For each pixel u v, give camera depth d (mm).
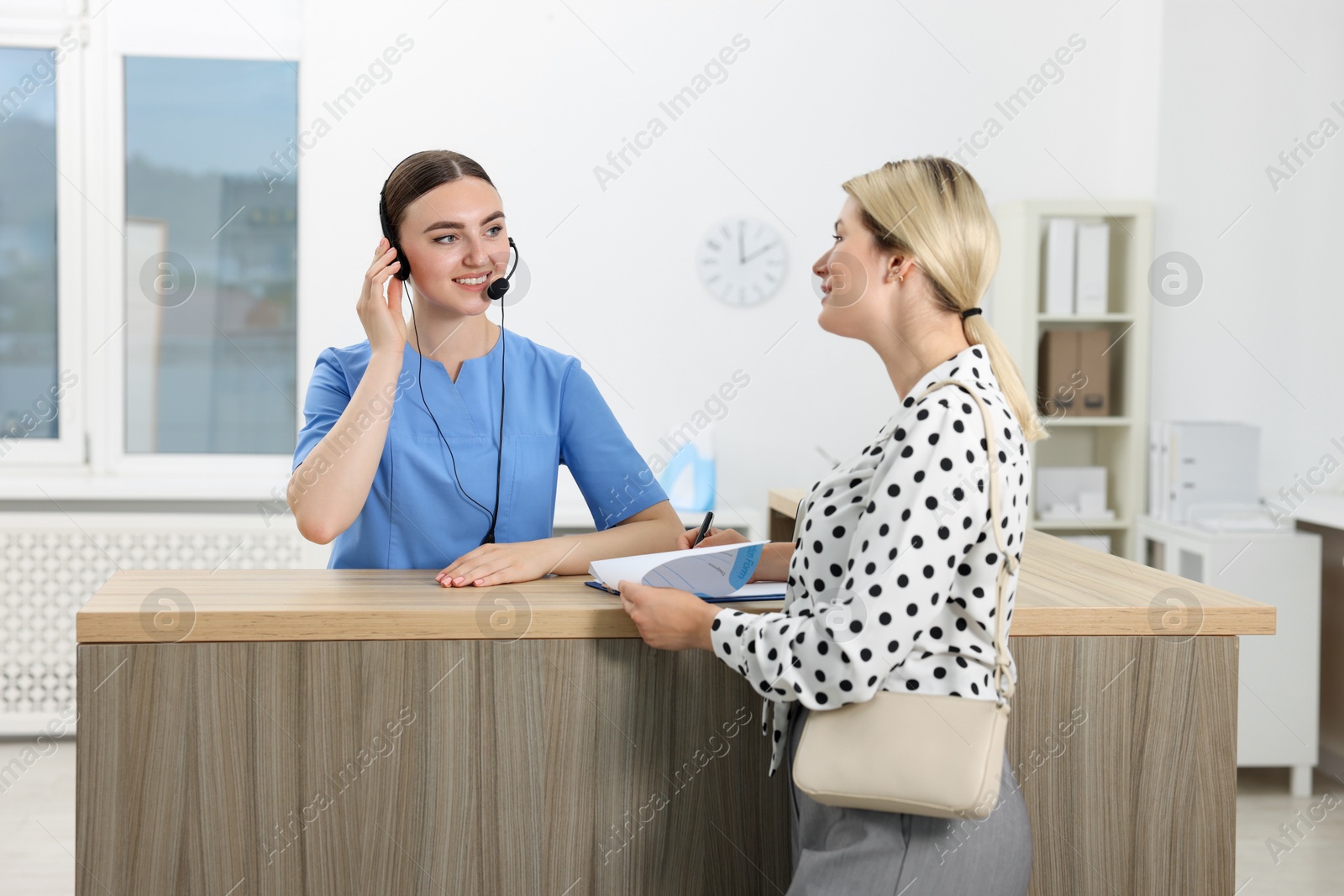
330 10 3211
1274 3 3248
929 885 997
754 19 3338
